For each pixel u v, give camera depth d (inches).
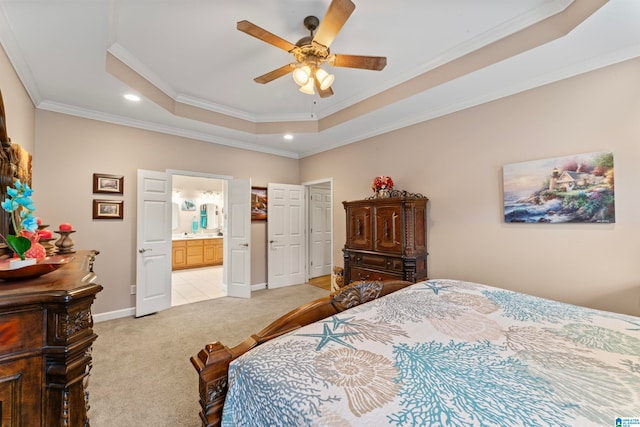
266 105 147.7
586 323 51.5
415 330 47.9
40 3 65.8
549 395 31.0
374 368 36.4
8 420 36.7
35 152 117.7
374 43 95.7
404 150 144.5
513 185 106.0
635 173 82.7
